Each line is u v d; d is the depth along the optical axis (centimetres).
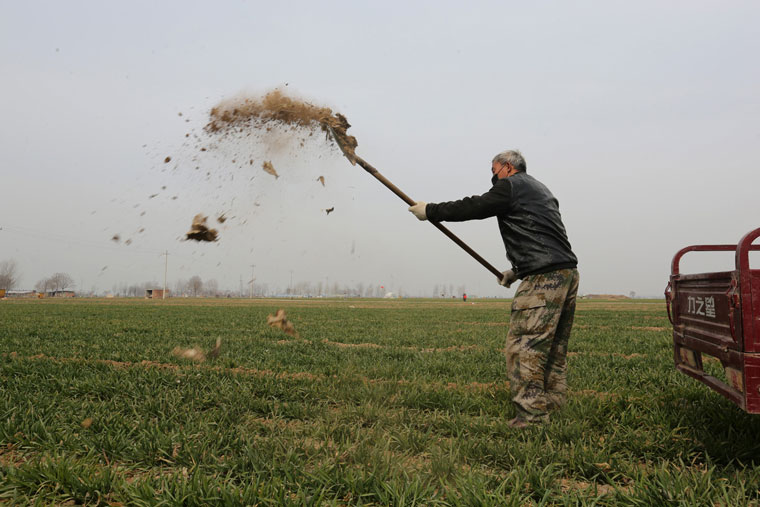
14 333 1162
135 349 827
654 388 490
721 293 277
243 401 429
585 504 221
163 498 233
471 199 370
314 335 1177
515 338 362
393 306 4372
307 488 244
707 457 281
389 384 495
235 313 2422
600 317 2144
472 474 259
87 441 314
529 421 347
